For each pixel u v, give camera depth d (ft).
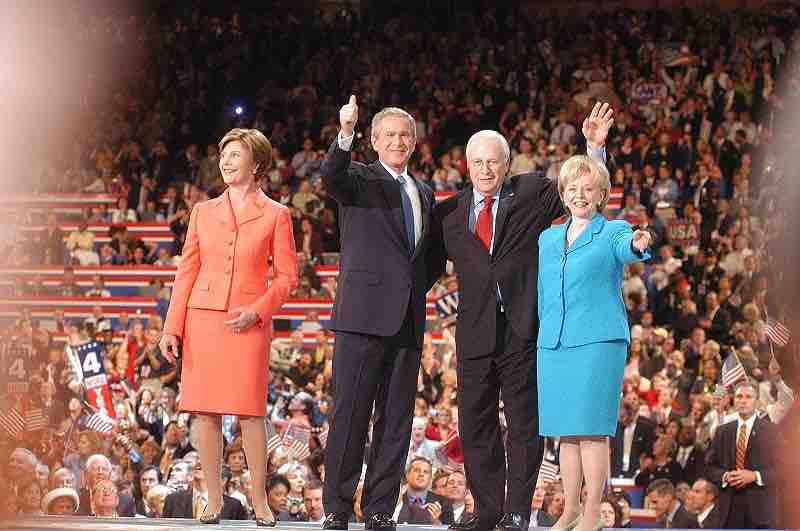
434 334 40.65
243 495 27.78
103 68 69.72
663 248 48.26
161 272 53.62
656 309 45.52
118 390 36.11
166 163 62.90
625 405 33.01
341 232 16.67
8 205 60.85
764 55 60.49
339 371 16.14
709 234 49.96
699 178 52.85
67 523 14.49
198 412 15.83
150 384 39.32
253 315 15.79
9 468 26.63
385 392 16.19
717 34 64.85
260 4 76.38
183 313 16.07
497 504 15.97
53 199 61.00
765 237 45.57
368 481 16.02
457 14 70.64
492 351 15.90
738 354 36.11
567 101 61.41
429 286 17.20
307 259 51.55
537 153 55.06
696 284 46.55
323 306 49.03
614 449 32.83
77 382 33.71
